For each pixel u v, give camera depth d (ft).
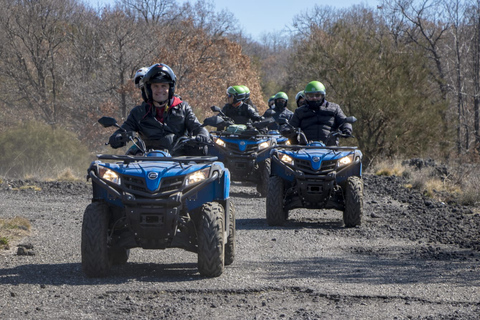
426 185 58.75
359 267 25.86
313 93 40.98
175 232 22.61
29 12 141.79
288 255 28.68
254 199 53.36
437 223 38.73
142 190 22.35
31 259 27.04
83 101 132.67
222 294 20.75
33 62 143.74
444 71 141.18
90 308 18.70
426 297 20.49
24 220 35.94
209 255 22.81
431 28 147.54
